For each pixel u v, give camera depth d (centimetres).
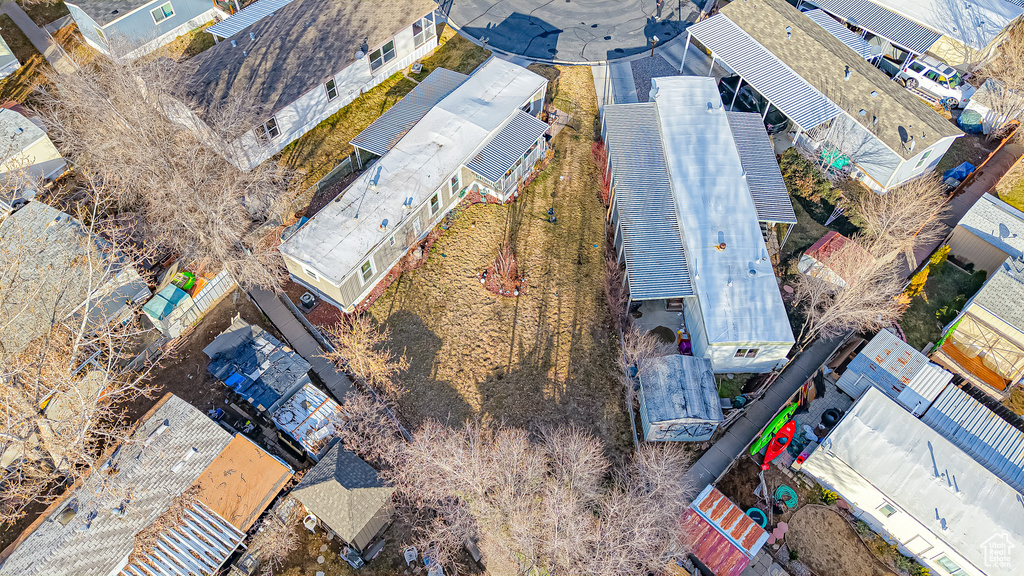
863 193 4450
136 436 3172
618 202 4019
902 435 3192
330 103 4638
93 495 2967
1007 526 2911
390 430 3241
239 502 3012
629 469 3303
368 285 3791
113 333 3556
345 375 3588
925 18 5153
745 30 4928
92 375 3322
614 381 3644
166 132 3891
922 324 3919
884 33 5131
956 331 3778
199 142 4062
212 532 2925
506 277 3931
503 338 3747
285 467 3131
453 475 2978
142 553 2833
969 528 2914
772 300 3556
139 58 4219
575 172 4556
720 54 4838
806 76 4600
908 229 4034
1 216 4000
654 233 3878
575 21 5572
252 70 4403
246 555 2980
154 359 3638
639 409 3519
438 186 3941
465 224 4216
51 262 3547
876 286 3803
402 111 4453
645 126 4422
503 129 4316
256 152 4266
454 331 3753
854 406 3300
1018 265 3766
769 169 4225
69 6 4953
